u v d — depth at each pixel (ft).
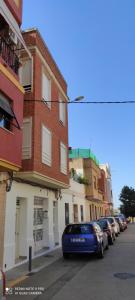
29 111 44.86
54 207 62.75
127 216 234.79
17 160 35.81
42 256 47.16
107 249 54.65
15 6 39.83
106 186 160.86
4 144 32.81
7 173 38.17
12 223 39.14
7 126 35.27
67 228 44.93
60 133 59.57
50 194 57.52
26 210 45.09
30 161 42.80
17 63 39.06
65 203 70.18
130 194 237.25
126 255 46.78
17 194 41.78
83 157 106.73
